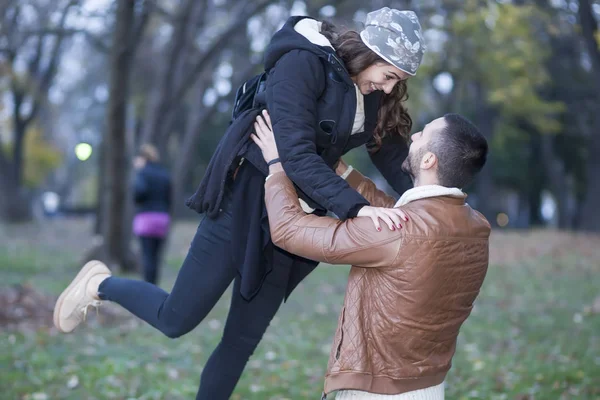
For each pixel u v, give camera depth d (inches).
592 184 1053.8
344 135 112.5
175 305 119.6
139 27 447.5
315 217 103.7
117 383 205.5
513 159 1304.1
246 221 114.7
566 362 235.9
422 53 109.4
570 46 729.0
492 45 612.1
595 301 365.1
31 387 197.2
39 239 764.0
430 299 99.2
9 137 1245.1
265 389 206.4
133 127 845.8
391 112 122.6
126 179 487.2
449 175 102.7
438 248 98.4
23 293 317.1
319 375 226.4
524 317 336.5
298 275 125.3
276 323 318.3
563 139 1186.0
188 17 506.9
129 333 276.2
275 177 108.1
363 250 98.8
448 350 105.7
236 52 639.1
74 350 242.4
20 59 863.7
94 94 1295.5
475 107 1047.6
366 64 109.7
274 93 108.0
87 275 130.0
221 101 564.1
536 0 455.2
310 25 114.1
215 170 114.3
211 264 117.8
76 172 2108.8
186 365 233.3
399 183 127.9
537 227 1406.3
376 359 101.7
